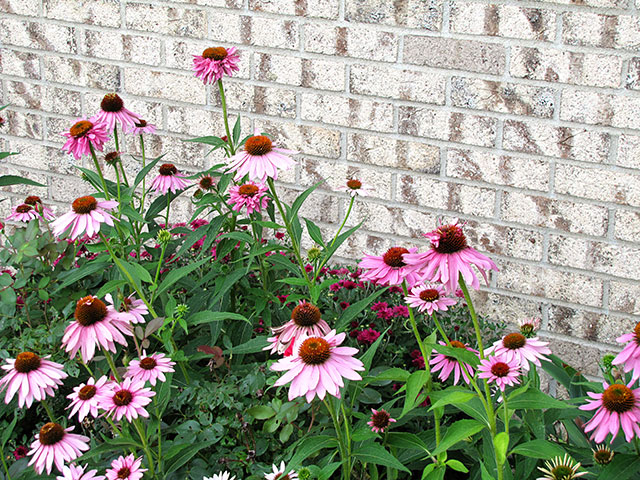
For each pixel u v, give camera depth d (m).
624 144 3.04
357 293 3.26
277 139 3.70
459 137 3.32
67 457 1.97
